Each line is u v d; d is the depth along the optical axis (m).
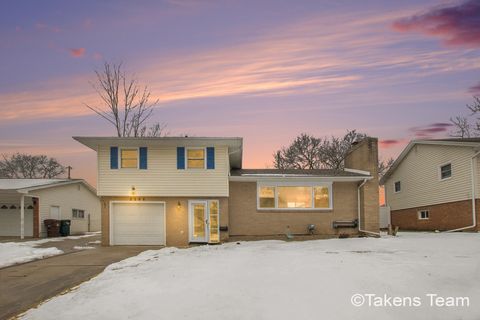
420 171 27.56
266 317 7.05
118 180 20.30
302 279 9.21
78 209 34.41
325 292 8.25
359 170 23.48
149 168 20.41
